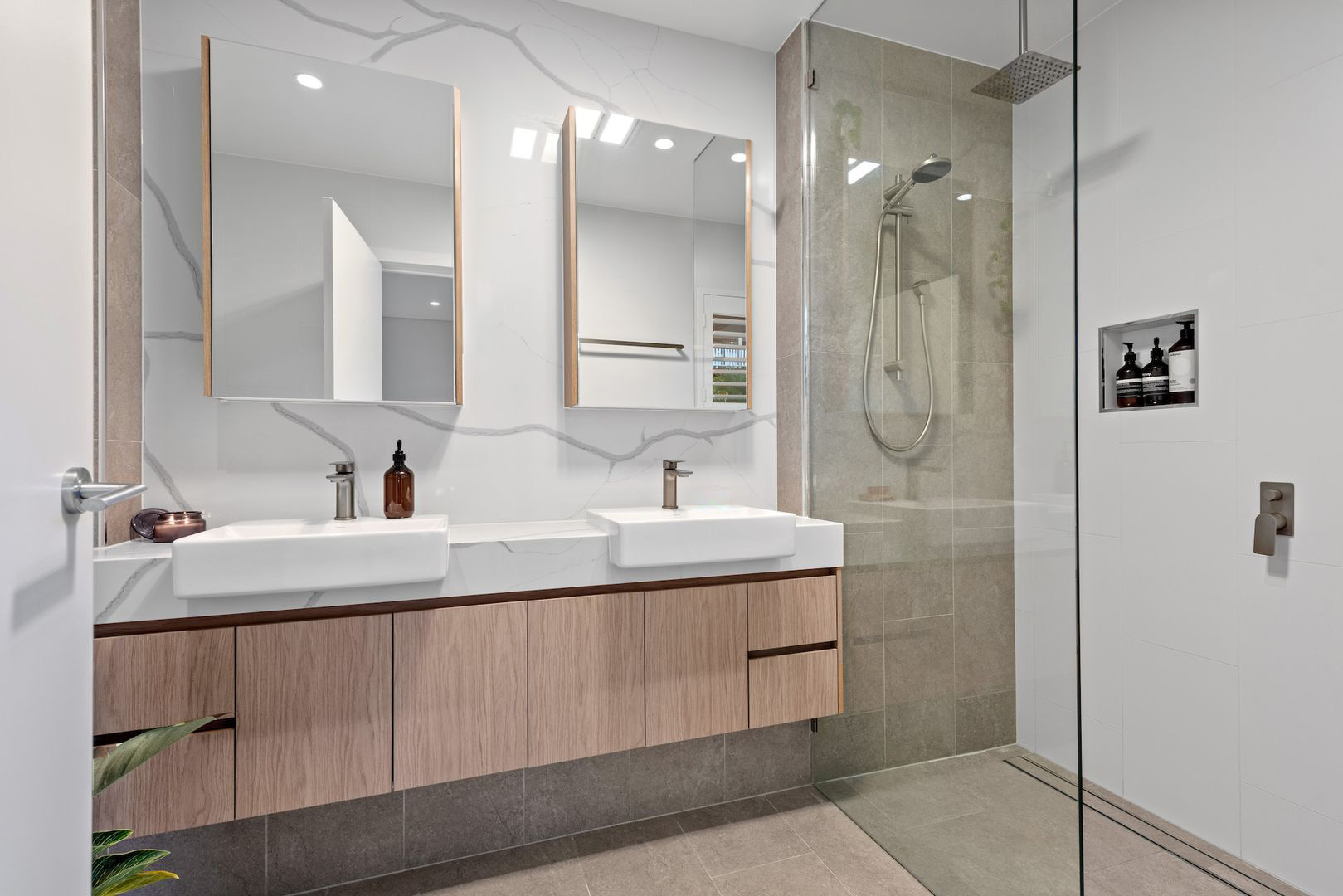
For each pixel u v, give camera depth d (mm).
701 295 2158
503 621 1554
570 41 2084
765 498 2312
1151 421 1987
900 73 1699
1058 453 1256
